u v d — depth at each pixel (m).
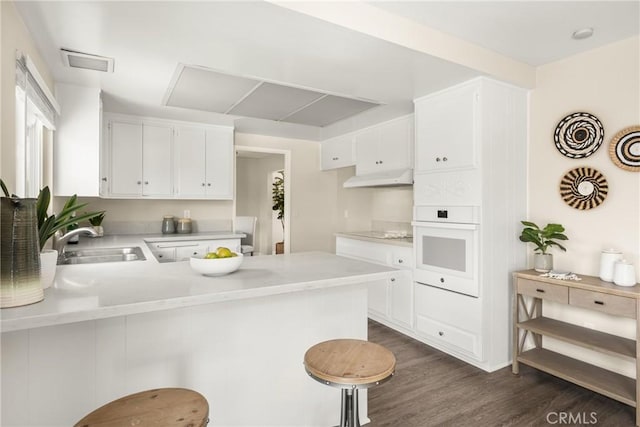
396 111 3.46
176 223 4.20
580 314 2.53
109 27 1.83
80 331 1.32
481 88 2.54
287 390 1.79
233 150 4.32
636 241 2.25
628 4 1.89
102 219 3.74
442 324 2.90
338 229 5.38
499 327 2.69
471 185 2.63
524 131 2.81
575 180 2.54
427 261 3.04
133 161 3.71
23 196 1.78
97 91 2.76
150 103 3.22
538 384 2.45
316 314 1.87
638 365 1.94
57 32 1.88
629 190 2.28
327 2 1.78
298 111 3.48
